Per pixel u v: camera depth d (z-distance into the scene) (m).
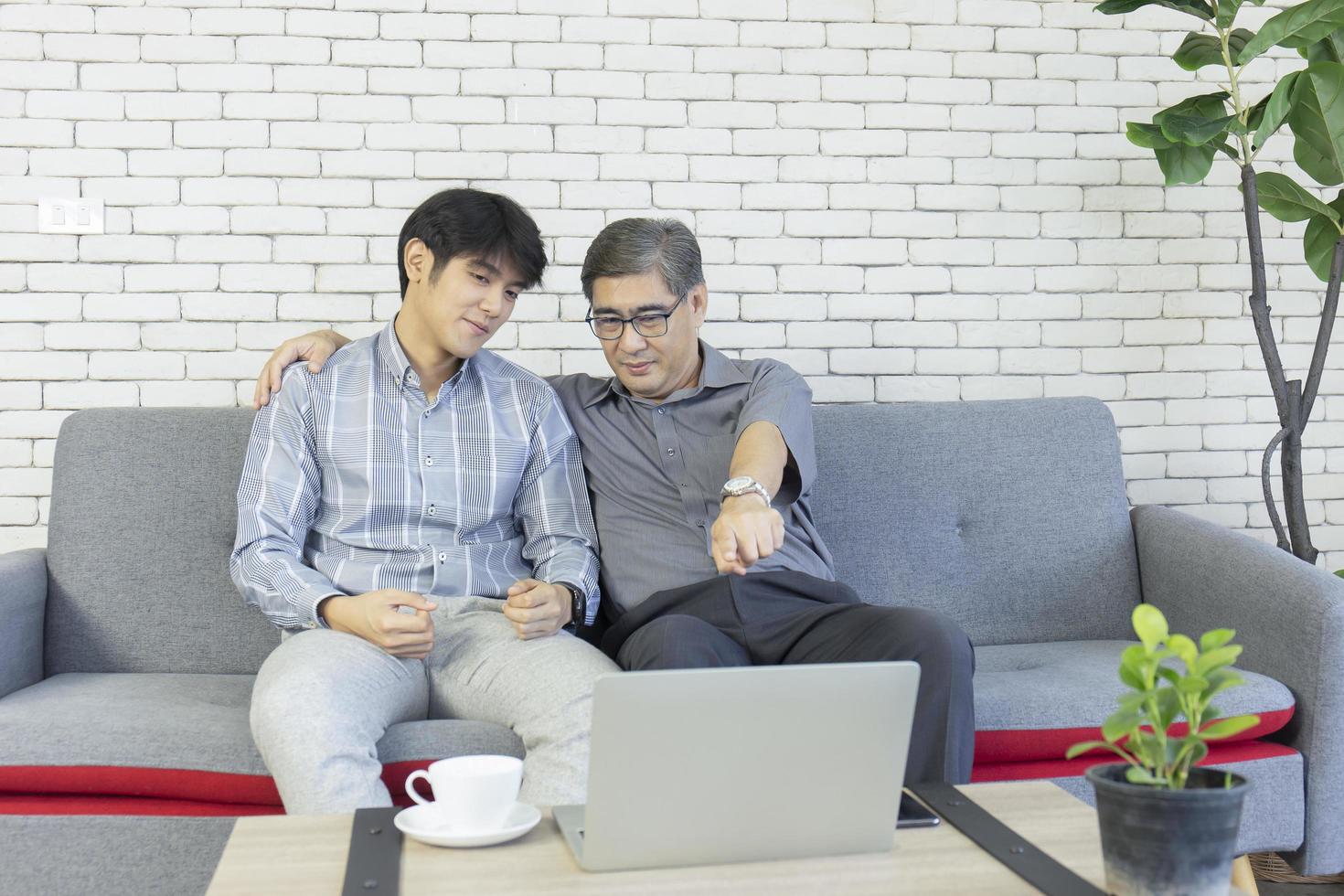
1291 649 2.11
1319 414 3.07
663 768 1.10
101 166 2.68
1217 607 2.32
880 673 1.13
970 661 1.81
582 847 1.14
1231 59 2.78
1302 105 2.75
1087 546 2.60
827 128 2.90
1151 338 3.01
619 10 2.82
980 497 2.59
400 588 2.11
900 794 1.17
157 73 2.69
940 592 2.54
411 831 1.17
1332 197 3.05
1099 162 2.99
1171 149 2.72
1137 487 3.01
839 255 2.90
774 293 2.89
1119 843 0.95
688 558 2.22
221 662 2.36
